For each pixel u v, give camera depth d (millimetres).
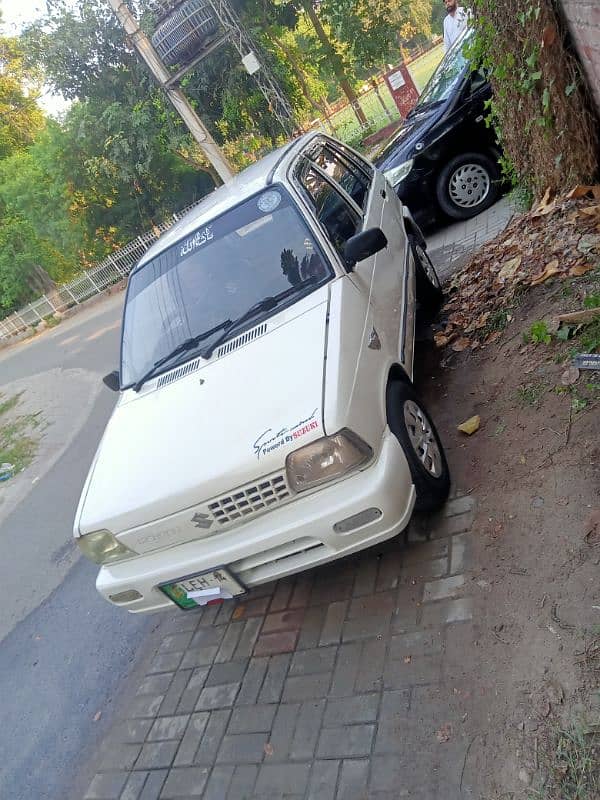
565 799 1888
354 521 2682
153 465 3016
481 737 2189
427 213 7141
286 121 16281
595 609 2303
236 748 2760
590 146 4645
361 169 5148
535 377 3637
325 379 2750
